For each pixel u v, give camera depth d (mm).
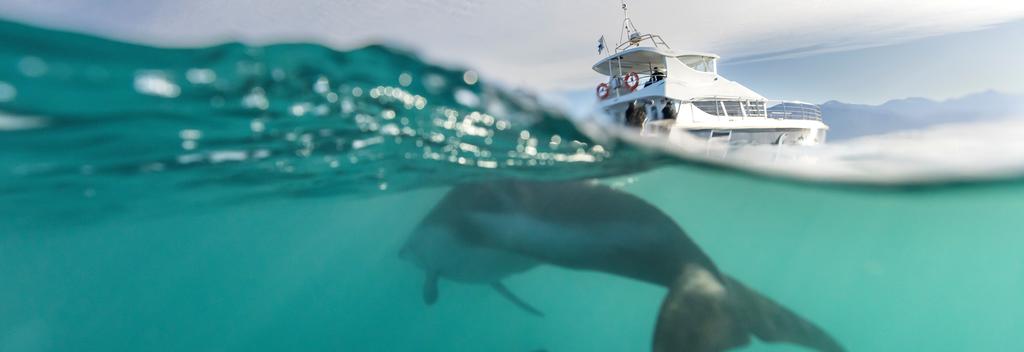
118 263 17234
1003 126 8500
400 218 13859
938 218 11836
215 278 21594
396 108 5770
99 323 18750
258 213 12469
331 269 20109
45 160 5727
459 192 7398
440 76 5637
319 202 11508
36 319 17297
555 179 7848
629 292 14789
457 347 16328
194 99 4738
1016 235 13859
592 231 5461
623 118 8023
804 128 9883
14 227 9453
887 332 20516
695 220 13070
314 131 6133
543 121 6488
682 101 9289
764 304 4590
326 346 18031
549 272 12656
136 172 6793
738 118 9672
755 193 10234
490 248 6559
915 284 20547
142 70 4254
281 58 4785
